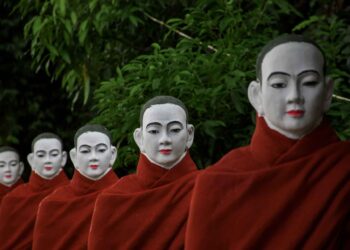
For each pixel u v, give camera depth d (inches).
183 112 211.8
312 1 279.7
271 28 278.5
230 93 246.2
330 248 153.0
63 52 310.0
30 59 444.1
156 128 209.0
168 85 251.8
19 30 440.1
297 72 160.1
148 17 299.9
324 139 161.6
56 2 293.4
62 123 454.0
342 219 153.5
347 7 280.5
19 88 448.5
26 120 453.1
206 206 162.9
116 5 289.9
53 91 453.1
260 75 164.6
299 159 159.3
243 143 251.8
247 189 160.1
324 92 163.2
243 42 257.4
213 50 266.8
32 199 323.3
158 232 205.0
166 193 207.5
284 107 160.6
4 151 369.4
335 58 257.8
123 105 262.2
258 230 157.4
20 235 322.3
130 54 311.9
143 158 213.6
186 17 271.6
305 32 278.2
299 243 154.6
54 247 268.2
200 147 257.1
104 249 210.8
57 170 324.2
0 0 434.6
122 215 210.8
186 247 165.8
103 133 267.3
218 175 163.8
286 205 156.6
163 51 264.1
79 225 265.3
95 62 316.8
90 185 267.7
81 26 293.0
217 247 160.7
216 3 275.0
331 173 156.5
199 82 249.9
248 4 281.1
